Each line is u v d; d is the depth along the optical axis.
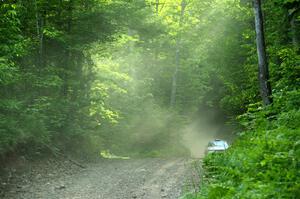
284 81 14.63
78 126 23.64
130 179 15.16
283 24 20.75
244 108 27.97
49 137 19.53
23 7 19.08
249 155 8.59
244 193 6.47
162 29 30.66
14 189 12.55
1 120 14.88
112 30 24.73
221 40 32.28
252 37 25.94
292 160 7.14
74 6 23.02
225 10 30.70
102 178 15.47
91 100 24.84
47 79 19.69
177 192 12.09
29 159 16.81
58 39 21.84
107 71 27.47
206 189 8.54
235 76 30.50
